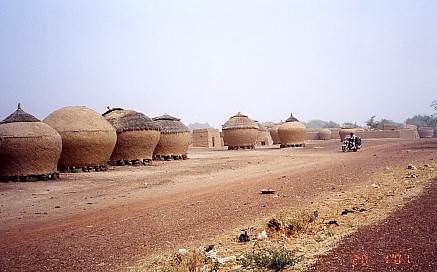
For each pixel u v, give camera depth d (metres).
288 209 10.00
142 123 25.75
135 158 25.83
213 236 7.98
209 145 55.91
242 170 21.64
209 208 10.83
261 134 59.16
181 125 30.81
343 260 5.75
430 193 10.46
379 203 9.98
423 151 27.08
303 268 5.67
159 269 6.13
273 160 27.41
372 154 28.31
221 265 6.15
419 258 5.47
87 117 21.97
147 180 17.91
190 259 6.20
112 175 19.92
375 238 6.72
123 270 6.18
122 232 8.58
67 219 10.25
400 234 6.77
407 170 16.06
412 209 8.69
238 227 8.59
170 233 8.34
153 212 10.64
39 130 18.22
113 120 25.86
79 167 21.70
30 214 11.04
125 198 13.34
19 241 8.21
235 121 45.81
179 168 23.38
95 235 8.41
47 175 18.42
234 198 12.25
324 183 14.36
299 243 7.20
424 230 6.84
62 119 21.39
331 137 80.44
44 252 7.31
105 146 22.11
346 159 25.30
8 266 6.55
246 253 6.67
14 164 17.73
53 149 18.45
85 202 12.77
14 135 17.52
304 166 22.08
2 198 13.69
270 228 8.25
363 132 69.56
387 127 75.44
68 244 7.80
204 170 22.05
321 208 10.08
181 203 11.85
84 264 6.54
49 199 13.44
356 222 8.30
